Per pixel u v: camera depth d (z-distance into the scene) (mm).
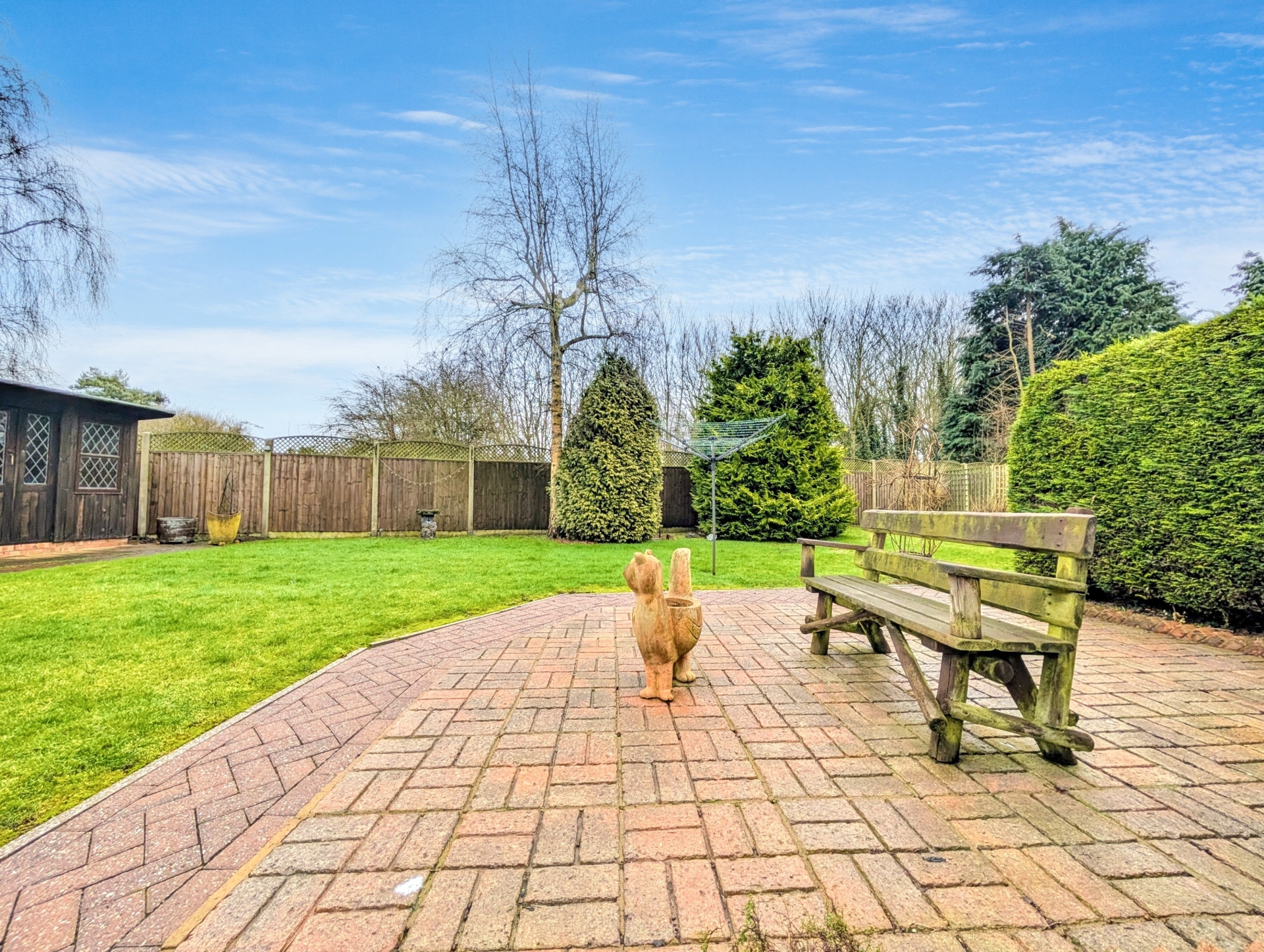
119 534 10039
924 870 1728
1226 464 4723
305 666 3777
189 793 2270
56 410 8953
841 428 13570
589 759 2473
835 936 1457
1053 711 2465
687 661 3486
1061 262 22969
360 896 1614
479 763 2432
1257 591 4543
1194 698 3311
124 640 4191
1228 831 1961
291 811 2152
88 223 9648
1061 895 1620
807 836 1904
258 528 11703
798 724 2863
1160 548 5242
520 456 13648
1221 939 1453
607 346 12656
